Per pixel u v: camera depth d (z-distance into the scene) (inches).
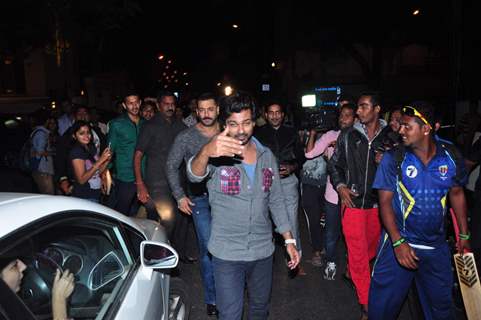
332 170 173.0
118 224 111.6
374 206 169.0
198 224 169.6
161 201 211.6
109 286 99.7
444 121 459.5
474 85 405.1
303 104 714.2
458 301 163.6
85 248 97.7
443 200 128.6
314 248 221.6
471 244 175.6
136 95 220.4
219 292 121.9
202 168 111.3
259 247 121.6
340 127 191.9
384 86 1088.2
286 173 183.8
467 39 416.8
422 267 133.3
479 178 178.4
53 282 85.3
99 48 821.9
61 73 649.6
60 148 236.2
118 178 223.3
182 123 219.6
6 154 319.3
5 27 560.4
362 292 167.2
